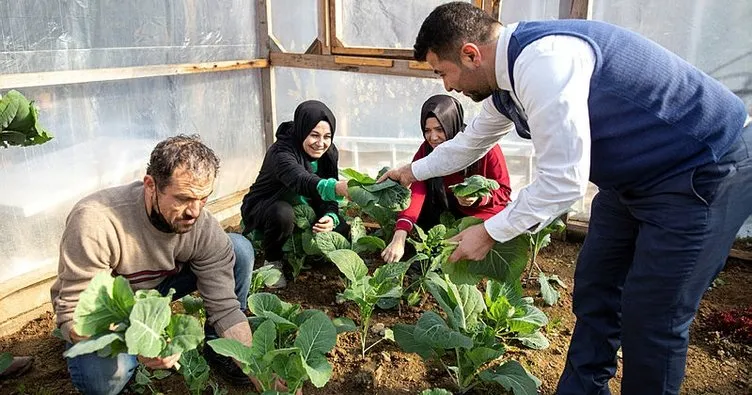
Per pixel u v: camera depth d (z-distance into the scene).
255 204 4.10
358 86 5.17
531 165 4.84
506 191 3.94
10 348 3.30
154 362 2.10
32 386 2.94
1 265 3.63
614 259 2.52
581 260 2.63
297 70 5.42
